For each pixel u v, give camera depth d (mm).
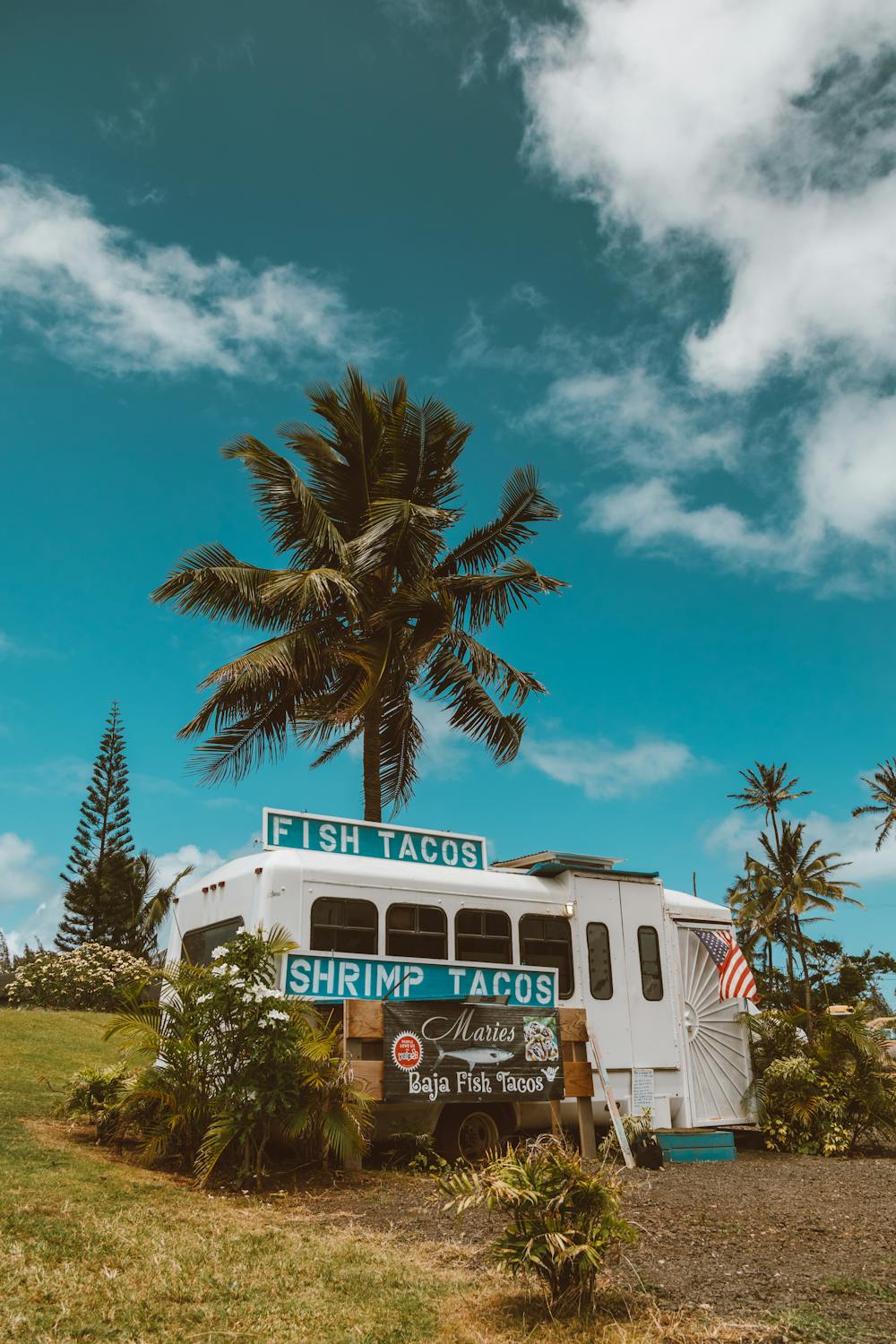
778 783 60281
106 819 50000
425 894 10453
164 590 15094
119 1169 7719
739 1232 6535
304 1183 7793
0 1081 10898
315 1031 8258
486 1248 5809
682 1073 11719
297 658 15250
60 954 23984
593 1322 4543
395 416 16719
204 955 10273
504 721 16672
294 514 16219
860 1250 6023
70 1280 4832
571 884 11664
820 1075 12078
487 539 17219
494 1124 9852
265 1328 4383
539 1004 10711
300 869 9727
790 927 57688
